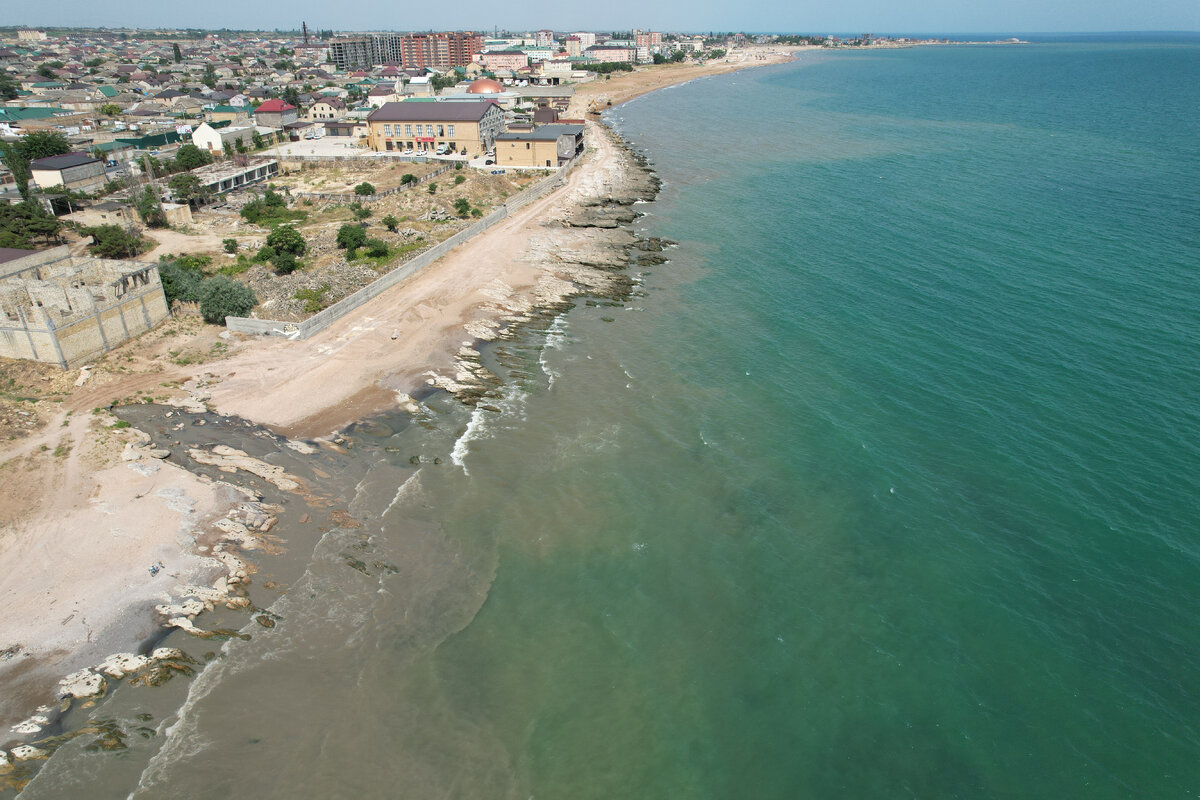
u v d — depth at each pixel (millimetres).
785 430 60438
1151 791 32938
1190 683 37844
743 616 42844
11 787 32031
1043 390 63875
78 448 53438
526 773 34219
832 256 100688
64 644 38531
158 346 68938
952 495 52062
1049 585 44125
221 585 42906
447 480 54219
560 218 118062
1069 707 36875
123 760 33469
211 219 112562
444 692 37938
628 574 45906
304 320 73750
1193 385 63438
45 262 77188
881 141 187125
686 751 35406
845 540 48469
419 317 79312
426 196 119875
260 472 52906
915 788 33531
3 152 130250
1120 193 126750
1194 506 49469
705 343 76062
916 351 72125
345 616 42000
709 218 120688
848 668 39500
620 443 59062
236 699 36688
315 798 32500
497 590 44531
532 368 71188
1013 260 95438
